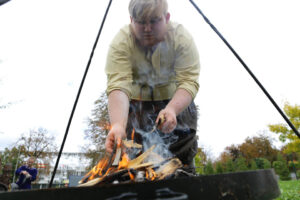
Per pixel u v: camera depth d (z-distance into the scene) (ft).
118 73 5.04
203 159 73.61
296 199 10.07
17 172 14.07
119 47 5.27
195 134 6.25
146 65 5.63
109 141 3.89
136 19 4.45
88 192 2.10
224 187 2.42
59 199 2.17
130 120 6.34
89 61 4.92
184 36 5.41
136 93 6.16
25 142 60.13
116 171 3.43
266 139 96.07
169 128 4.16
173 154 5.92
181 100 4.64
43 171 62.64
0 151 60.75
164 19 4.66
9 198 2.39
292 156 86.74
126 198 1.99
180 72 5.33
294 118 39.96
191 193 2.16
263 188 2.90
